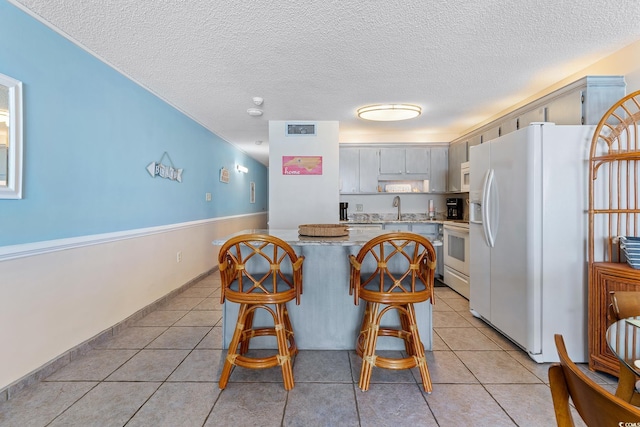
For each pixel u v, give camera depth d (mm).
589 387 596
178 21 1949
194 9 1830
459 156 4523
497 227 2463
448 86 2998
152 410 1600
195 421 1519
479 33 2088
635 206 1995
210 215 4707
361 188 4934
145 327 2697
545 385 1815
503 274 2393
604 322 1901
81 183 2227
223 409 1607
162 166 3264
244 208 6691
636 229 2031
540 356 2072
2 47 1699
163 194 3348
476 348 2285
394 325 2271
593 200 2004
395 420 1521
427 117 4078
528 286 2098
